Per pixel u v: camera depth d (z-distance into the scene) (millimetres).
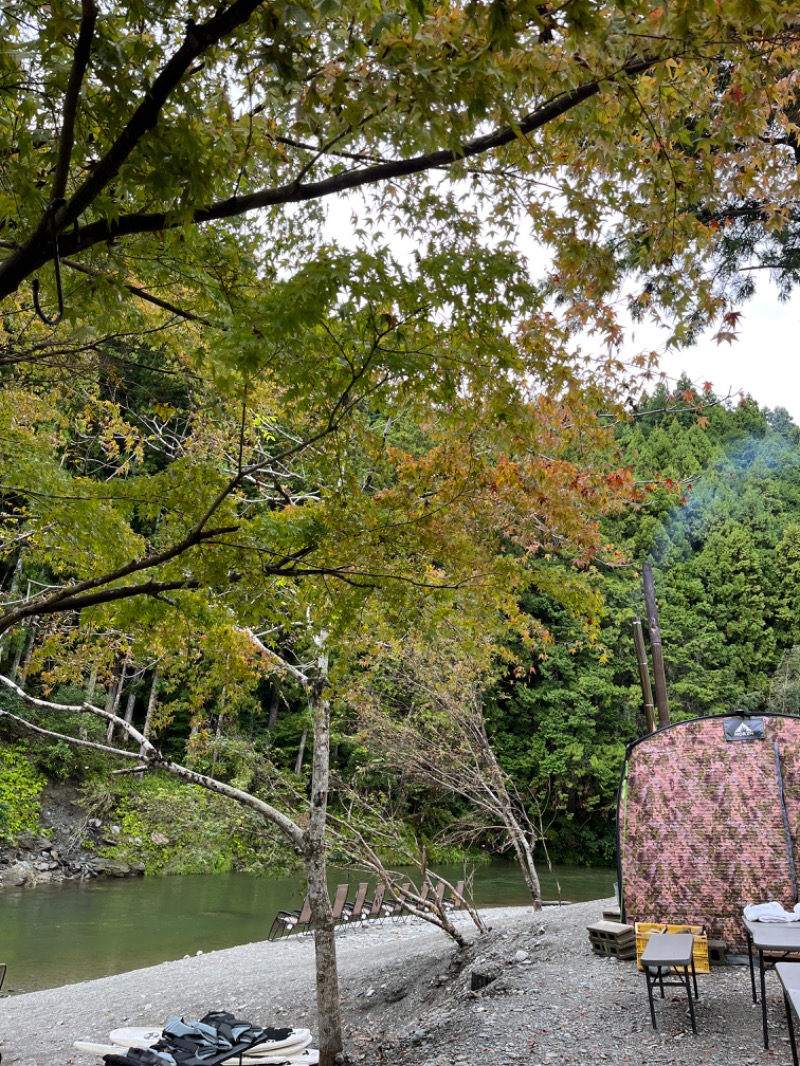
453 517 6023
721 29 3555
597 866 33719
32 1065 9062
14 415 7520
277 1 2869
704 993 7262
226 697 8672
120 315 5148
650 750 9172
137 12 3094
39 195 3350
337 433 5426
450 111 3459
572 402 6375
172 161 3154
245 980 12234
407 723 12492
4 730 25938
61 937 16562
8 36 3275
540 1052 6234
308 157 4719
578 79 3680
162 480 5340
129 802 22750
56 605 4523
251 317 4492
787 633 41531
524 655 32875
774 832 8562
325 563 5344
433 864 27672
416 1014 9250
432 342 4418
